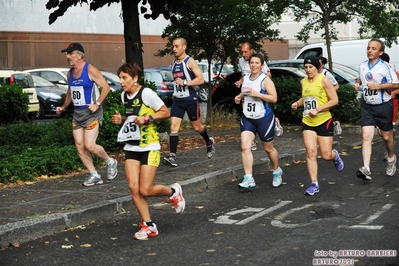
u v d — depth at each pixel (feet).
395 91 34.88
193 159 41.22
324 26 72.69
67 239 25.46
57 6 52.75
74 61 33.01
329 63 67.77
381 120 34.50
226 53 62.49
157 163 25.00
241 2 59.88
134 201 25.20
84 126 33.53
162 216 28.76
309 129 32.32
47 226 26.25
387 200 30.30
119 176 36.29
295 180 36.09
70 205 29.17
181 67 38.60
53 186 33.94
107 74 88.12
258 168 39.17
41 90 78.38
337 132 47.01
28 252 23.80
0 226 25.25
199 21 60.49
